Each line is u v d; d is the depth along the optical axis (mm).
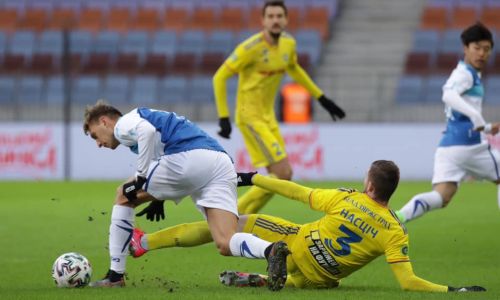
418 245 28641
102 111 19453
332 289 18891
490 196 48500
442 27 78000
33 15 80875
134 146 19359
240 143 60188
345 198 18422
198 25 79375
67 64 61875
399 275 18172
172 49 76562
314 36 76125
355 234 18203
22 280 21812
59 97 71875
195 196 19578
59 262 19297
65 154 61406
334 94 64875
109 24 80250
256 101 31672
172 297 17453
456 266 24062
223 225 18875
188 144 19281
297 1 81312
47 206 42594
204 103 66125
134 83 71938
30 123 61531
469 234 31391
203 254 26531
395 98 69500
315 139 60594
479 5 80688
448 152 27188
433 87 70000
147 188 19359
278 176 31562
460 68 26984
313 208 18719
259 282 19375
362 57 75625
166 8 81688
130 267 23938
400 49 76375
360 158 60594
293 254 18734
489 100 69688
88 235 31750
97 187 54281
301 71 32469
